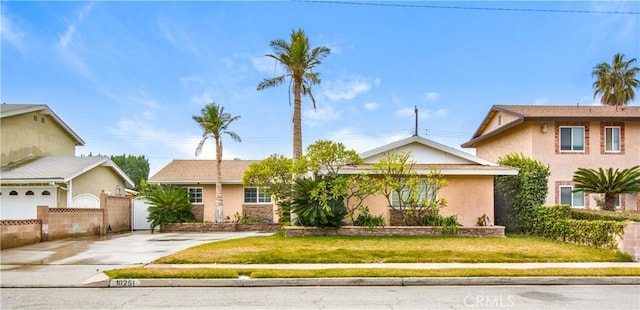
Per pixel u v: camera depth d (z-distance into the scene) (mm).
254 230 24953
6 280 10250
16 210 23125
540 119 22469
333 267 11320
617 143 22875
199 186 29453
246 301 8406
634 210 22219
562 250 13945
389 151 20188
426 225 18656
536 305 8062
